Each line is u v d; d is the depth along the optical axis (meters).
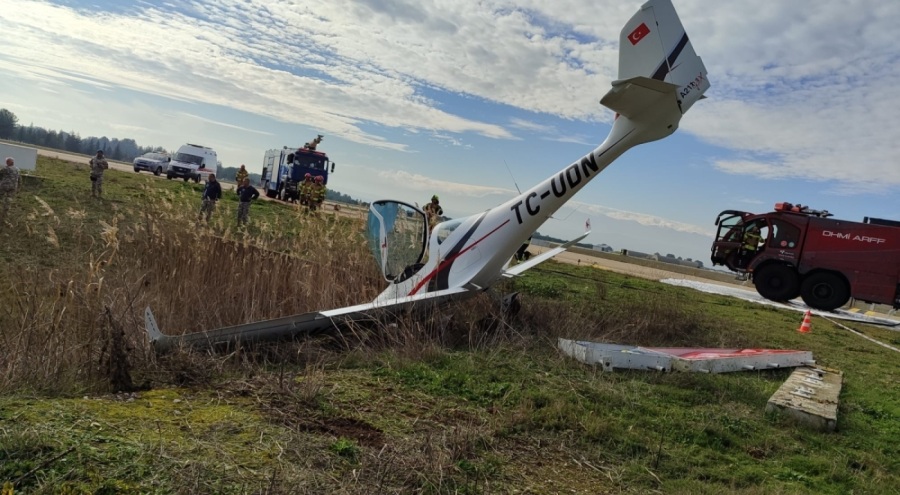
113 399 3.84
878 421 5.60
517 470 3.53
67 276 6.57
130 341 4.86
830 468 4.18
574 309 9.34
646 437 4.34
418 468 3.24
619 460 3.92
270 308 7.19
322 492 2.81
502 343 6.68
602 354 6.27
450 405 4.54
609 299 11.68
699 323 10.09
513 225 7.39
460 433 3.82
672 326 9.32
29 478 2.56
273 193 34.50
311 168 30.94
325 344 5.99
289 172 30.98
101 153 18.16
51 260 8.35
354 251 9.13
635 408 5.00
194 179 35.53
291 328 5.71
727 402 5.55
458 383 5.07
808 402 5.52
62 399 3.70
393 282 8.14
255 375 4.73
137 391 4.16
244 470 2.95
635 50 7.26
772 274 18.47
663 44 7.12
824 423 5.05
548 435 4.17
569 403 4.77
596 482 3.54
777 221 18.48
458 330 7.11
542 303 9.11
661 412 4.97
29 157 24.14
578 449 4.00
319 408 4.09
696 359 6.59
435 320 6.74
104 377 4.33
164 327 6.15
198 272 7.39
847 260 17.52
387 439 3.68
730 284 26.97
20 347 4.70
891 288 17.05
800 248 18.11
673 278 23.84
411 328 6.30
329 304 7.65
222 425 3.53
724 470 3.96
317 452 3.29
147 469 2.80
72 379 4.33
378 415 4.12
